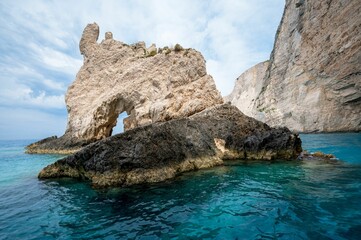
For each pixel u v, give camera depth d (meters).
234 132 17.94
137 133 11.98
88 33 39.12
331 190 8.84
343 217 6.43
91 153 11.82
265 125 18.92
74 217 7.32
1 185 12.11
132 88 29.33
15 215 7.73
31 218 7.42
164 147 12.44
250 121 19.03
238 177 11.53
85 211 7.77
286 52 54.62
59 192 10.23
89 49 37.97
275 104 55.06
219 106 20.36
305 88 46.91
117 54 35.22
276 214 6.87
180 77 26.70
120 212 7.54
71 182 11.90
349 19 37.53
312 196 8.23
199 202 8.20
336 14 40.16
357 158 15.92
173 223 6.60
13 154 30.59
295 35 51.66
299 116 47.19
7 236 6.18
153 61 30.42
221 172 12.67
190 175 12.10
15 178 14.11
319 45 43.91
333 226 5.94
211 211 7.36
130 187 10.16
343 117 40.34
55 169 13.41
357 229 5.73
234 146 17.09
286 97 51.53
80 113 33.34
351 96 38.62
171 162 12.30
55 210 8.04
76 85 35.91
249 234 5.79
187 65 27.12
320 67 43.53
